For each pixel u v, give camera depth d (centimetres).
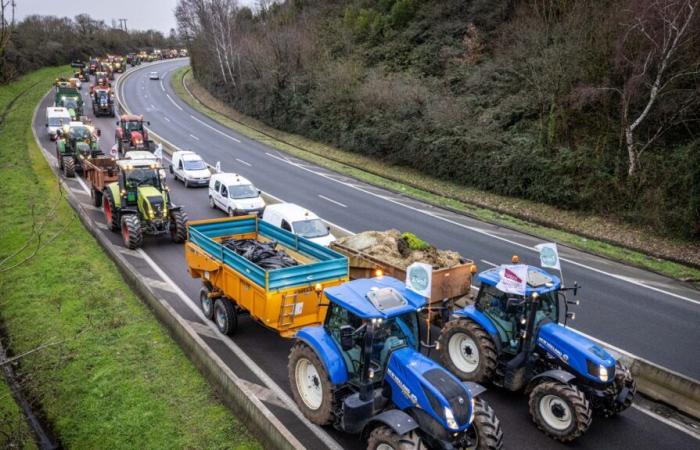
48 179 2478
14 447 814
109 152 3195
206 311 1243
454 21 4150
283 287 996
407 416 682
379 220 2198
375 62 4347
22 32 6456
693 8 2027
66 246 1662
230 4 5706
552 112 2539
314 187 2745
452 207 2486
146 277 1466
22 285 1399
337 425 812
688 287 1636
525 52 2970
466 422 669
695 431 886
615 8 2478
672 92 2242
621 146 2281
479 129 2820
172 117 4772
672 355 1169
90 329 1116
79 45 8488
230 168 3053
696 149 2052
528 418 895
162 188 1798
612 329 1295
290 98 4297
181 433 818
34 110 4400
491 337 944
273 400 920
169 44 12400
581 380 854
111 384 959
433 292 1180
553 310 965
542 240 2061
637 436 866
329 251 1154
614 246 2019
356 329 768
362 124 3525
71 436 861
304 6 5822
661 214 2053
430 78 3675
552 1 3070
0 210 2000
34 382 943
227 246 1288
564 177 2348
